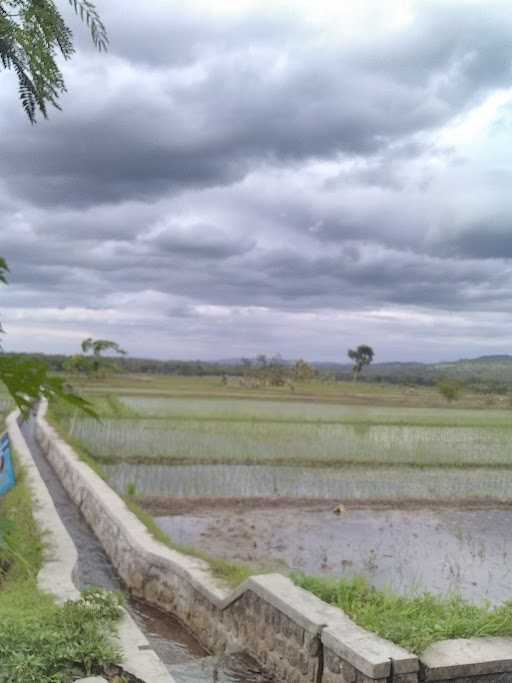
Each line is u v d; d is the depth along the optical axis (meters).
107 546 11.14
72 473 15.80
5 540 1.97
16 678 4.65
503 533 13.45
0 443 13.23
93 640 5.38
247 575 8.11
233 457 20.02
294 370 78.75
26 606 6.36
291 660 6.01
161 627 8.28
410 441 24.34
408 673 4.99
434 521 14.26
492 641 5.46
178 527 13.05
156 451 20.39
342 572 10.59
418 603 6.21
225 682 6.20
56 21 2.55
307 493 16.33
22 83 2.58
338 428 27.22
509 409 48.16
